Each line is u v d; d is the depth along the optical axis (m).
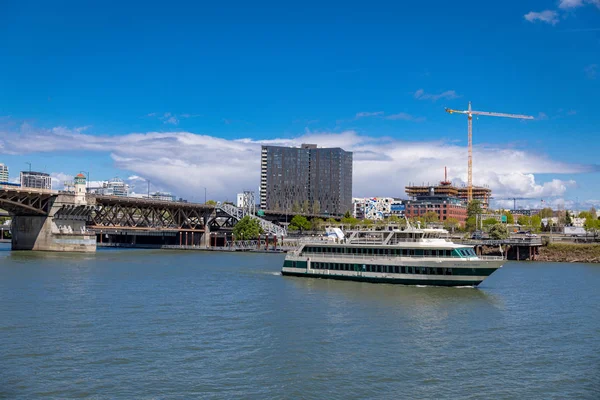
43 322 68.19
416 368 53.44
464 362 55.53
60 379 48.72
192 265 149.62
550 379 50.94
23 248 196.12
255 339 62.56
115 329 65.62
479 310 81.69
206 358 55.28
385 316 76.44
